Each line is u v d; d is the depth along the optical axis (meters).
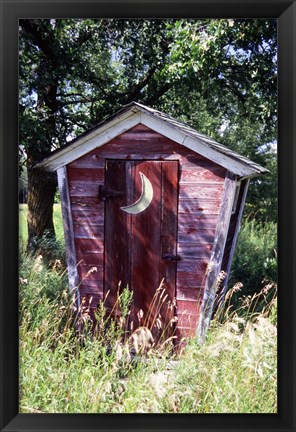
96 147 4.91
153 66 9.74
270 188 10.33
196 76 9.37
